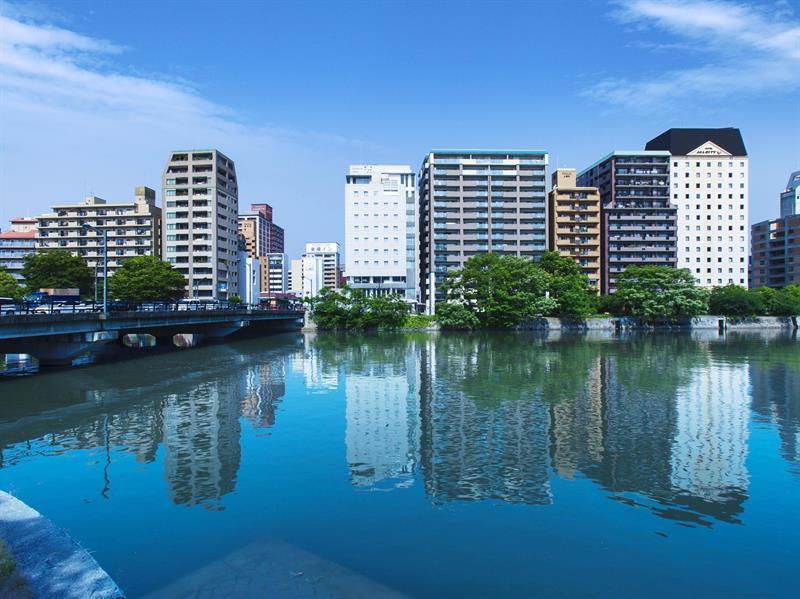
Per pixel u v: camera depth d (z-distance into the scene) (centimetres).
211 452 1988
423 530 1344
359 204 13588
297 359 5103
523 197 13538
